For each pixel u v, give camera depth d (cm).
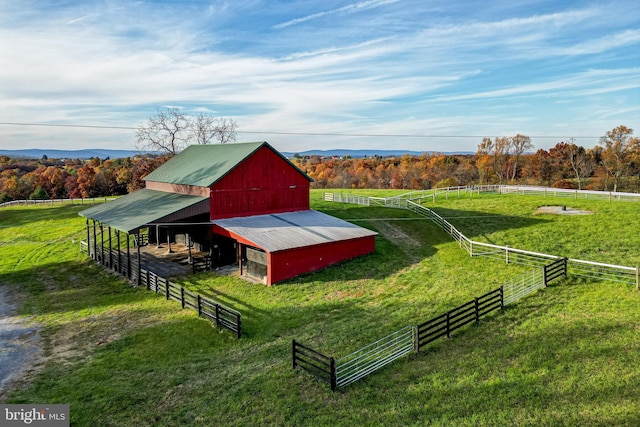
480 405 1105
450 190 5206
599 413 1030
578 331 1460
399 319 1750
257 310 1964
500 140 9262
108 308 2078
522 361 1302
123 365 1477
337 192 5606
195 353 1552
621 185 6888
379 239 3089
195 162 3350
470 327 1598
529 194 4331
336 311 1906
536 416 1042
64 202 5878
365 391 1222
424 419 1068
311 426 1077
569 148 8150
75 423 1141
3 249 3569
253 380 1330
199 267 2641
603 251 2397
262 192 3011
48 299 2275
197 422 1128
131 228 2436
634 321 1495
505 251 2534
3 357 1586
